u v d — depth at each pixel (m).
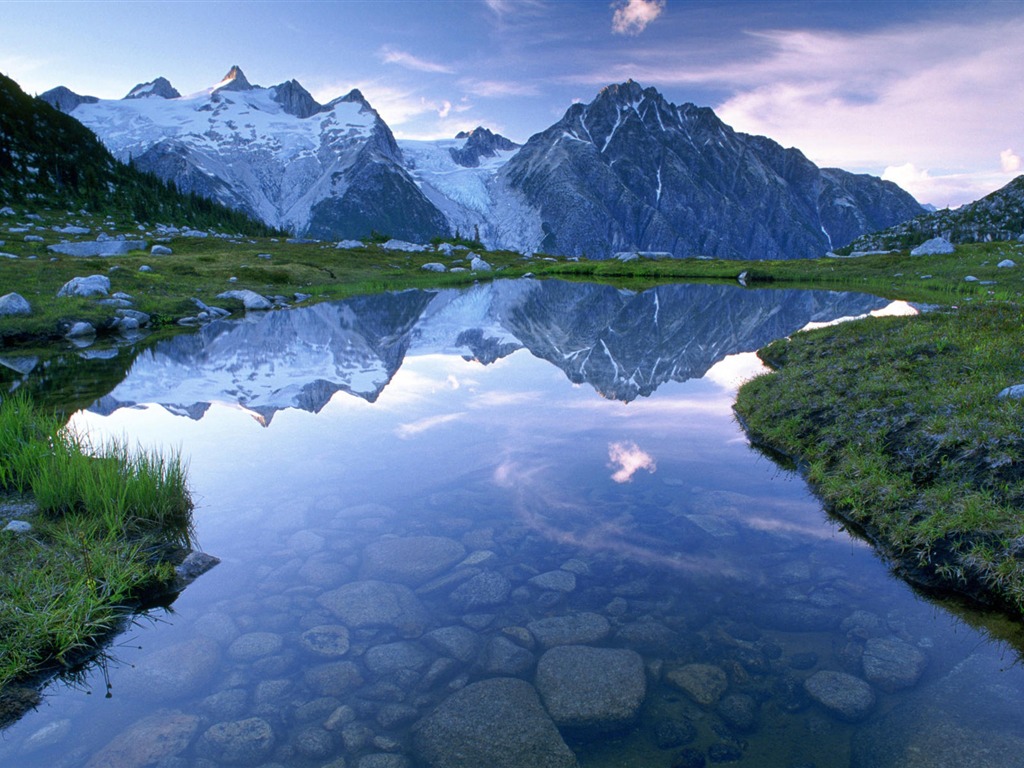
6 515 9.19
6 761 4.84
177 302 37.72
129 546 8.38
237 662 6.11
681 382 19.16
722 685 5.66
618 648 6.21
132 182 110.12
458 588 7.39
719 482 10.84
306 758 4.85
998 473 8.72
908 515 8.67
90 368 21.73
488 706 5.37
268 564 8.09
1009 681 5.59
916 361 14.30
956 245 72.50
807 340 21.48
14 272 39.00
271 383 19.08
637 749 4.91
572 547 8.38
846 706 5.34
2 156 91.12
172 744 5.01
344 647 6.33
